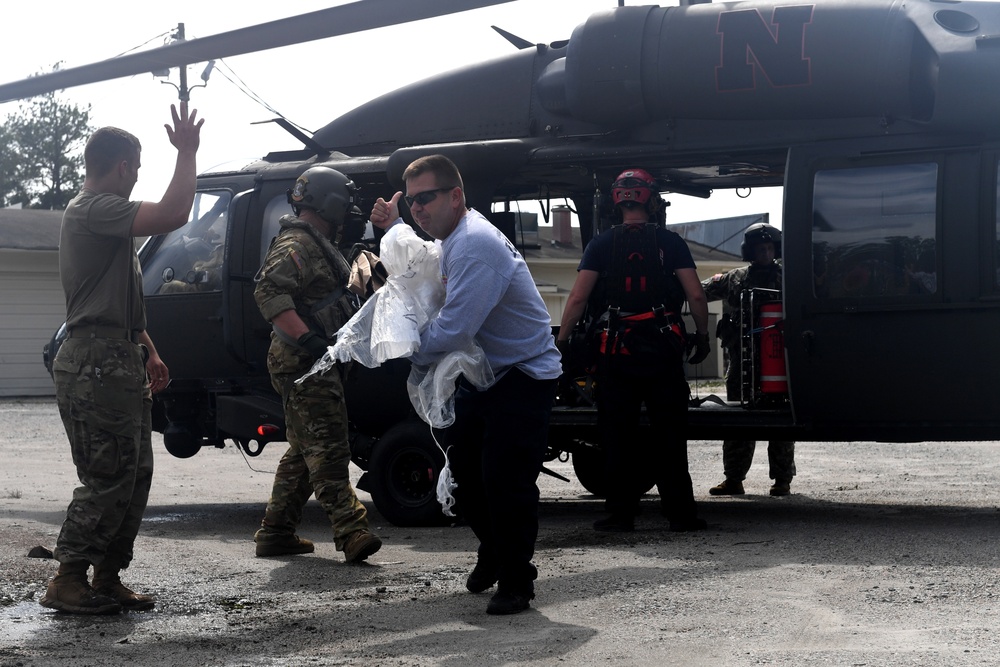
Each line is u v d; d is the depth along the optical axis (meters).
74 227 4.75
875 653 3.89
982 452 12.32
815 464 11.33
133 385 4.81
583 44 7.48
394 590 5.25
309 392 5.93
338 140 8.48
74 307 4.79
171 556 6.25
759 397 7.38
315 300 6.00
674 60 7.22
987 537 6.21
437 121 8.18
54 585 4.86
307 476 6.24
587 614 4.59
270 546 6.25
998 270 6.51
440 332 4.41
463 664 3.91
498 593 4.69
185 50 4.94
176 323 8.16
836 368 6.86
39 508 8.26
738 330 8.49
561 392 7.94
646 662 3.87
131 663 4.04
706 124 7.27
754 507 8.02
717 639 4.14
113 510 4.79
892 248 6.73
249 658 4.09
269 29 4.72
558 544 6.34
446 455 4.79
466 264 4.41
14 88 5.80
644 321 6.62
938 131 6.68
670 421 6.70
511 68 8.01
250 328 7.86
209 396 8.05
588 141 7.59
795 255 6.94
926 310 6.64
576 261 24.67
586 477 9.22
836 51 6.86
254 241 7.95
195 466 12.06
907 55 6.74
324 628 4.51
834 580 5.12
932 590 4.88
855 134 6.89
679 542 6.30
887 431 6.82
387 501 7.52
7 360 27.23
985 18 6.72
